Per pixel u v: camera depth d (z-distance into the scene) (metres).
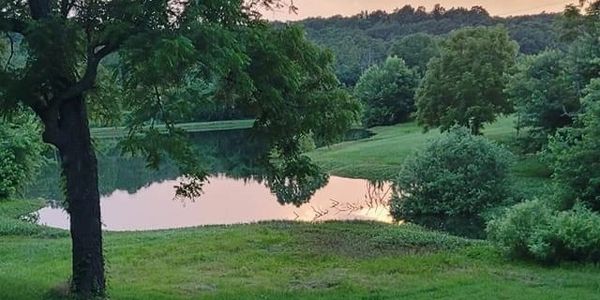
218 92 9.70
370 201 29.23
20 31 9.12
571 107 31.27
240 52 8.24
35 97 8.95
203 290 11.45
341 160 43.56
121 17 8.47
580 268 12.78
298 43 10.32
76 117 9.71
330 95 10.72
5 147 28.48
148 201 31.27
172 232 18.16
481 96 42.09
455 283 11.56
